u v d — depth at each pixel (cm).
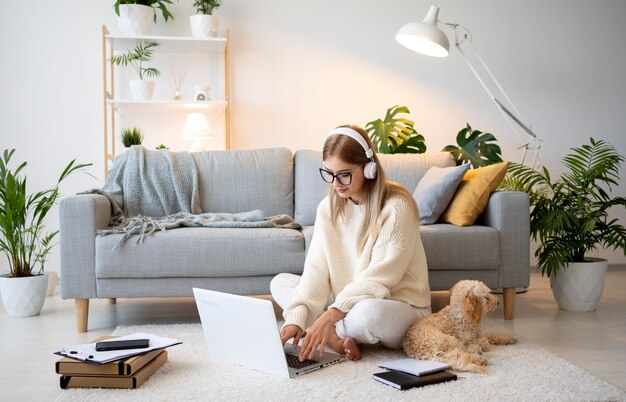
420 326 209
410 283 220
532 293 358
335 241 223
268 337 189
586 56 452
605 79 454
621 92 456
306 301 211
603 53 453
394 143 388
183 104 404
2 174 321
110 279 272
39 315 310
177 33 419
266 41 427
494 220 288
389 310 204
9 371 213
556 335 256
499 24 443
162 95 421
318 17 430
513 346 231
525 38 446
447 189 295
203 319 213
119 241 268
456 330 215
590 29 452
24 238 409
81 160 416
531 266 445
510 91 447
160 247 271
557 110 451
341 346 211
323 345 195
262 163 346
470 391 178
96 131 416
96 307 331
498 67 445
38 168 412
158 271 271
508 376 192
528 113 449
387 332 206
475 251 282
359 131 211
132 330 264
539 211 318
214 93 425
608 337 253
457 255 281
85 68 413
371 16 434
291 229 295
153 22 407
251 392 178
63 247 270
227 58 404
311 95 432
